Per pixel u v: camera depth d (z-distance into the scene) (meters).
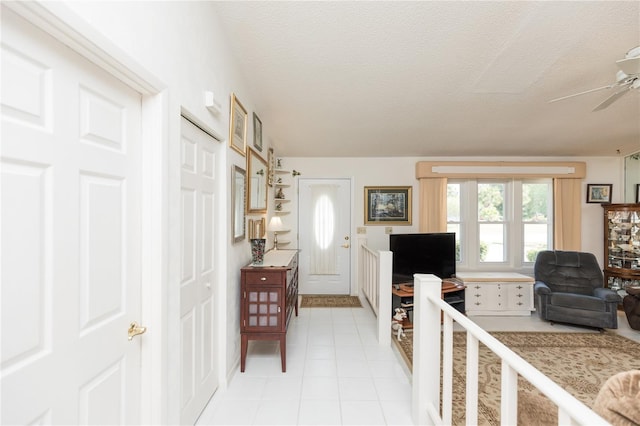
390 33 1.84
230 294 2.12
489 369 2.40
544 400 1.18
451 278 3.84
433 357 1.66
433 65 2.20
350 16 1.71
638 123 3.34
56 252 0.82
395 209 4.70
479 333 1.11
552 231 4.60
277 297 2.26
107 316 1.02
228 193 2.06
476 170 4.48
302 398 1.95
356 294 4.67
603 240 4.54
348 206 4.75
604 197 4.58
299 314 3.72
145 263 1.20
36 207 0.76
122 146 1.09
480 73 2.30
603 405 0.88
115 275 1.06
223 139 1.96
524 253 4.67
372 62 2.17
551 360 2.59
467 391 1.22
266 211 3.50
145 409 1.20
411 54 2.06
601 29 1.76
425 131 3.64
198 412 1.68
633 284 4.11
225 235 2.00
